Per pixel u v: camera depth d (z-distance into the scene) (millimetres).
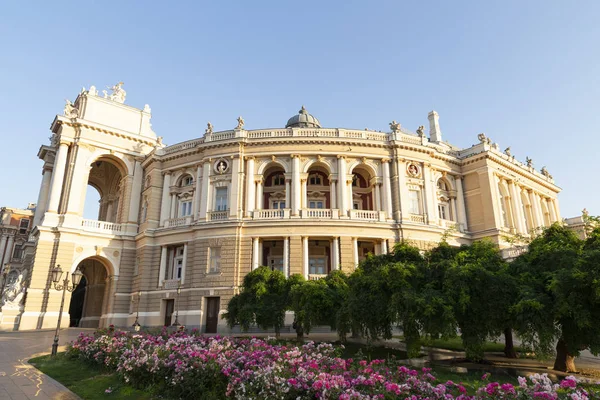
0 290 69062
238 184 41125
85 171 45719
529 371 18156
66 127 46188
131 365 14070
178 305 38438
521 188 53625
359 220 39281
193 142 46125
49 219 42719
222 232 39219
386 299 18953
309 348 14734
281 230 38688
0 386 13773
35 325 39094
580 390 9430
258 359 12328
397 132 44375
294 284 26531
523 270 19203
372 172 43406
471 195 47312
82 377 15500
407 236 40062
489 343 27703
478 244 22391
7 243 80438
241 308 26547
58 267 23219
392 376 10789
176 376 12477
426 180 43906
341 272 28156
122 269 45000
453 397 9672
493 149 48750
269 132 43562
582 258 15727
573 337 16500
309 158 42688
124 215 46906
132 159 49188
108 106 49562
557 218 60625
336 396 9625
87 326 48406
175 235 42406
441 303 16734
